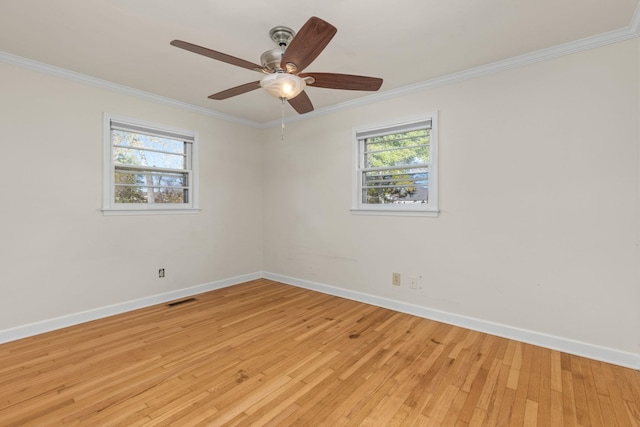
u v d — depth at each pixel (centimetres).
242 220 438
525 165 254
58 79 278
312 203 402
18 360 222
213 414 168
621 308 219
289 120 422
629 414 168
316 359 226
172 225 362
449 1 183
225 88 321
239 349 241
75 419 163
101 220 306
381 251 339
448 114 291
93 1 183
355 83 205
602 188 224
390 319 303
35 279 268
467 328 282
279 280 442
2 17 198
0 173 251
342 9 190
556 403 177
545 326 246
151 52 246
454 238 290
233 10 192
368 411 171
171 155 367
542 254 247
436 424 162
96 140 302
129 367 214
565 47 233
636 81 212
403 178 329
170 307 336
